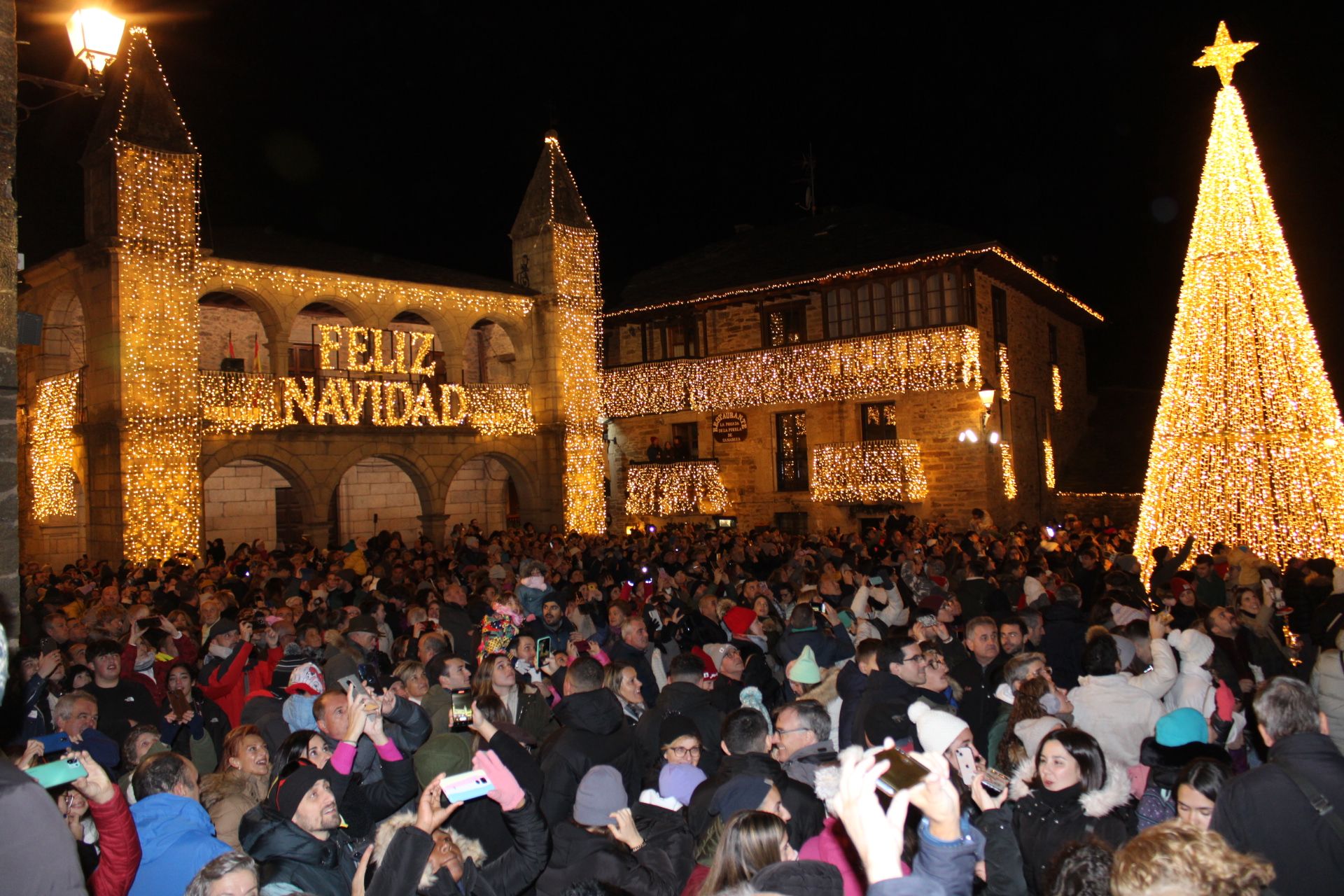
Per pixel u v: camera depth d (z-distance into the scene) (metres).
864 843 2.36
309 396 23.31
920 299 26.31
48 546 23.97
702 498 29.52
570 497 27.91
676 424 31.56
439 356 29.61
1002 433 27.09
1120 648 6.73
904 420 26.69
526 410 27.91
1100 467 31.98
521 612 9.20
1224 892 2.36
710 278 30.61
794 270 28.16
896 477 26.31
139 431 20.52
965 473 25.77
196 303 21.56
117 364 20.38
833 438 27.95
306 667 5.98
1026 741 4.67
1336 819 3.56
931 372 25.45
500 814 4.46
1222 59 15.59
